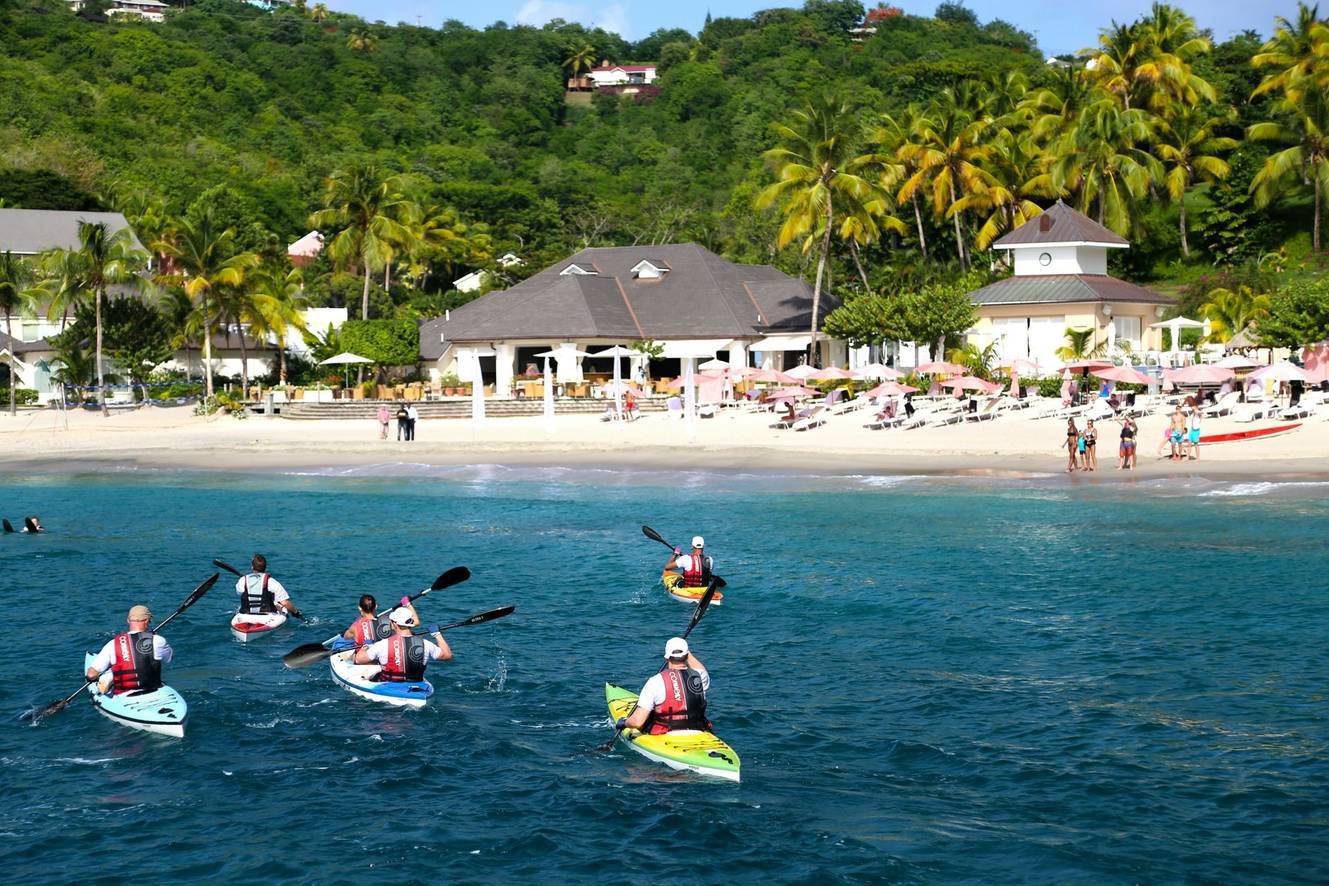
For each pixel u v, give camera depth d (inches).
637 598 1159.6
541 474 2028.8
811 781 719.1
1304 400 2234.3
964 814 673.0
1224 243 3634.4
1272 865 609.6
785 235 3038.9
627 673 928.9
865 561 1285.7
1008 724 800.9
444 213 5019.7
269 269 3604.8
